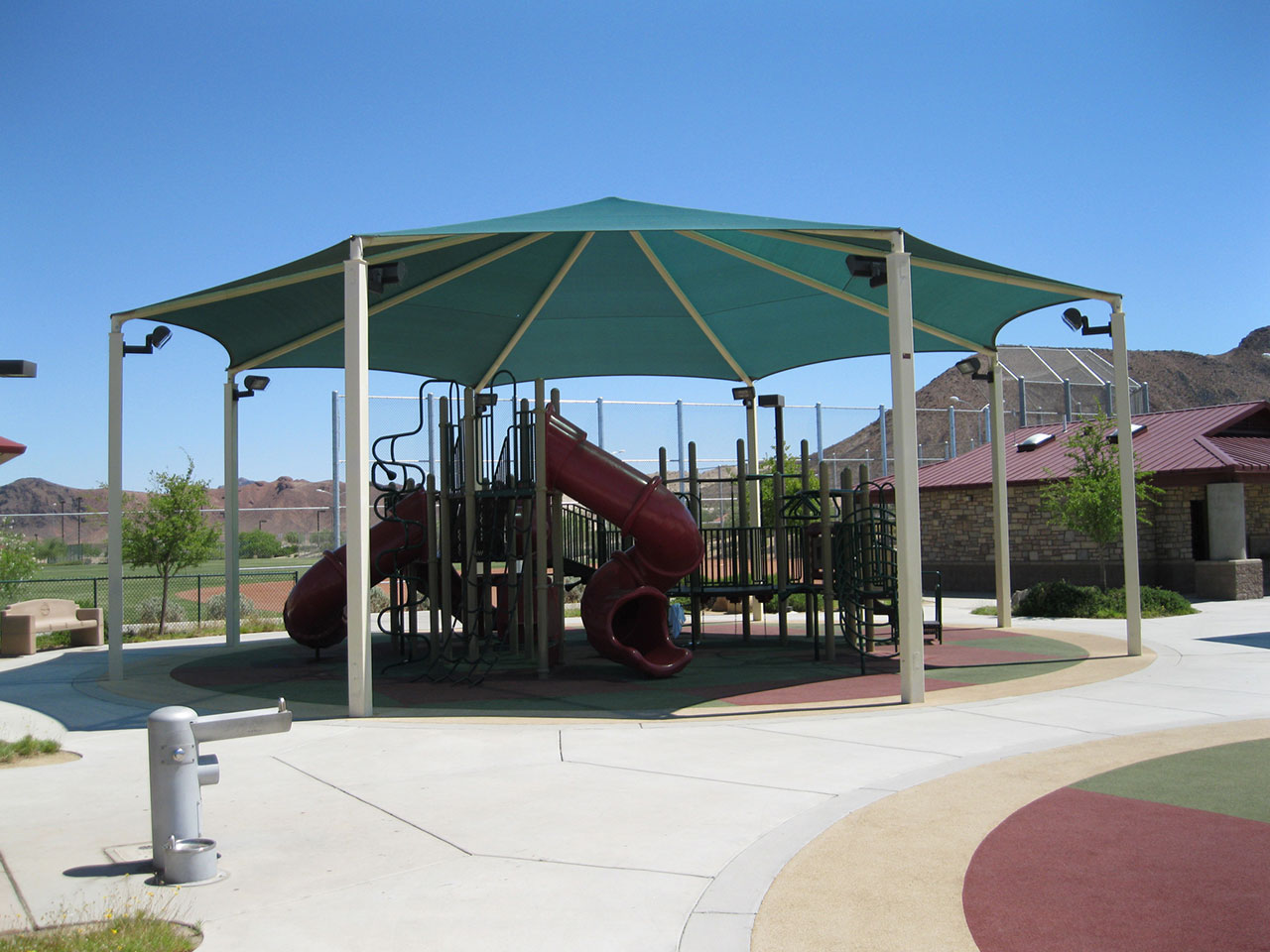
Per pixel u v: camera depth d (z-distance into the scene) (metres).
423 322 16.27
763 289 15.37
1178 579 22.58
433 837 5.34
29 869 4.93
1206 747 7.09
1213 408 24.86
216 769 5.06
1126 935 3.86
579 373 20.42
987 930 3.96
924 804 5.78
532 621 13.33
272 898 4.45
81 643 16.56
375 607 22.95
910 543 9.33
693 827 5.43
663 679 11.52
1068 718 8.30
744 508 15.16
